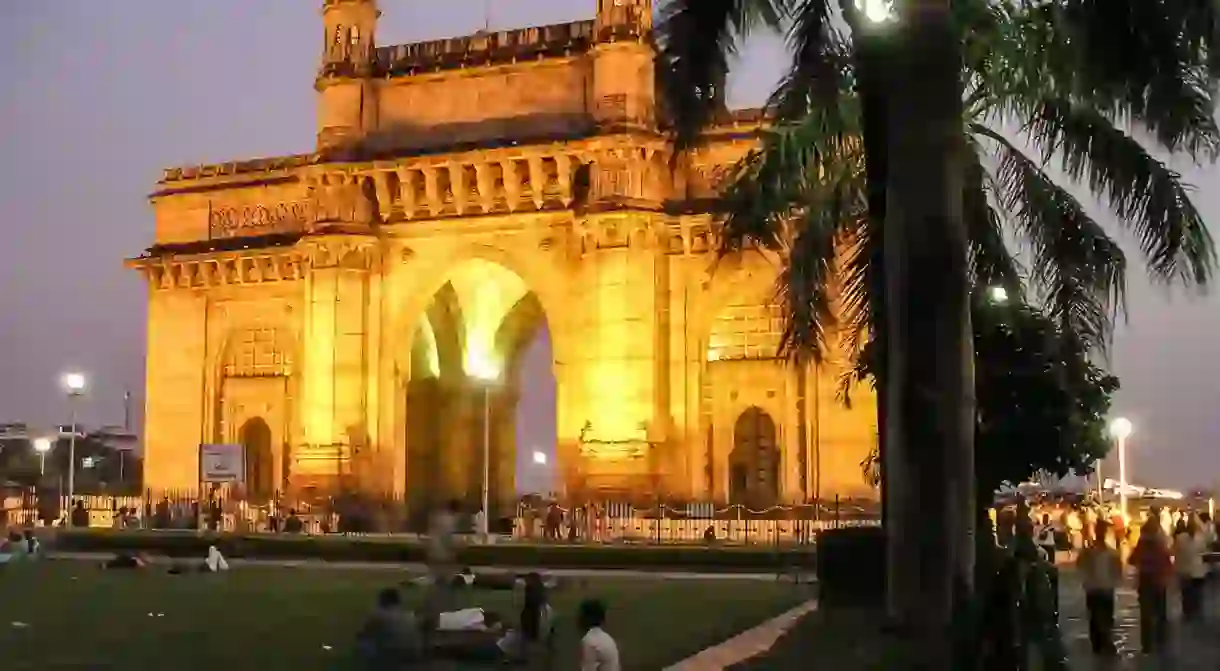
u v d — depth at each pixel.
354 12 73.25
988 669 18.11
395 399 70.75
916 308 18.53
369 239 70.56
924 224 18.50
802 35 29.38
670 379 66.31
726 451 65.94
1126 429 60.09
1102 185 29.34
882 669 19.30
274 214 77.75
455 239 70.06
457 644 26.11
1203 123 25.95
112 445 154.75
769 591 42.28
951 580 18.30
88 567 54.62
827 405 64.06
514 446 80.25
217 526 70.00
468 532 69.88
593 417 65.00
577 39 69.38
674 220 66.19
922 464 18.45
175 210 80.69
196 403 78.00
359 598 39.69
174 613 35.53
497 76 70.50
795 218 37.69
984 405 34.22
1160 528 28.00
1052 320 33.00
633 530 61.62
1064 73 28.14
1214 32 23.91
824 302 33.81
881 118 25.03
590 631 19.09
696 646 27.95
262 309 76.81
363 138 72.38
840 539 32.25
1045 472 36.22
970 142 31.53
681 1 26.33
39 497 86.50
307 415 70.25
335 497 68.38
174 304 79.19
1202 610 32.66
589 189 66.94
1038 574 21.69
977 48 28.33
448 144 70.19
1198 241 28.86
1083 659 26.52
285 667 25.03
